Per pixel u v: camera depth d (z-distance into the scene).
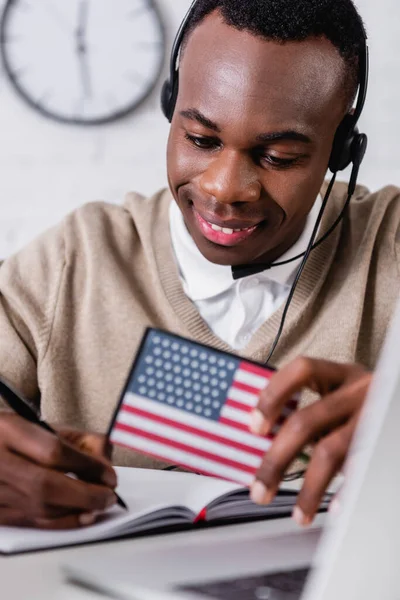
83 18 3.02
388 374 0.60
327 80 1.21
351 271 1.46
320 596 0.64
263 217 1.25
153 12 3.02
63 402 1.43
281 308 1.41
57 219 3.11
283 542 0.86
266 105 1.17
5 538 0.84
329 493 1.04
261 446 0.93
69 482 0.87
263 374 0.93
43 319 1.46
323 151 1.26
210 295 1.42
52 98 3.05
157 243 1.49
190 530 0.92
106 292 1.47
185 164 1.25
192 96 1.21
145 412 0.95
